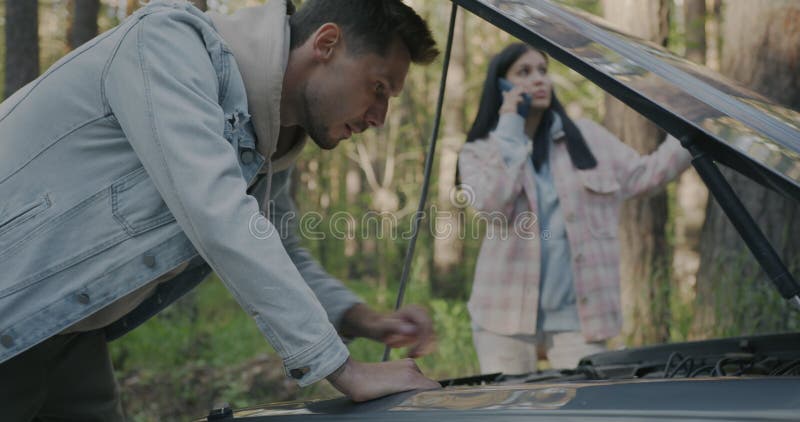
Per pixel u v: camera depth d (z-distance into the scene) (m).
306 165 17.52
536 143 3.11
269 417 1.38
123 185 1.42
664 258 5.02
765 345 1.68
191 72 1.38
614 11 5.07
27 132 1.46
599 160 3.10
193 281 1.74
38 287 1.41
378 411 1.26
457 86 11.11
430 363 5.82
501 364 3.12
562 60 1.30
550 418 1.12
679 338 4.68
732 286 3.82
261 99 1.50
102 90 1.42
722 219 3.98
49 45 11.18
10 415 1.62
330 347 1.29
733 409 1.04
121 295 1.41
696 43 7.39
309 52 1.54
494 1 1.37
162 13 1.42
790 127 1.30
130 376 5.77
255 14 1.57
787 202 3.67
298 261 1.82
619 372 1.75
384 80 1.54
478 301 3.13
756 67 3.83
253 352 6.75
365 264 15.37
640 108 1.27
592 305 3.03
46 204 1.42
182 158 1.31
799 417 0.99
